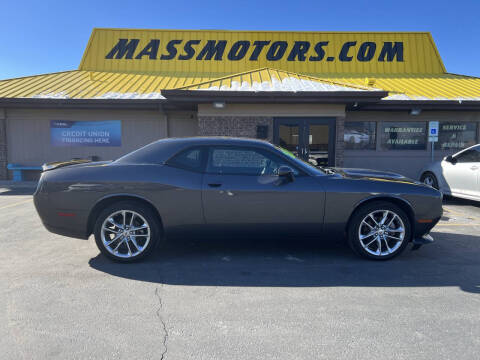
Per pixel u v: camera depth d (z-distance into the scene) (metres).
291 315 2.82
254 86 10.02
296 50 14.91
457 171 7.64
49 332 2.54
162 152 4.07
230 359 2.25
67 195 3.89
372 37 15.18
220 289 3.31
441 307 2.97
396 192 4.03
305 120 10.22
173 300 3.07
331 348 2.37
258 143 4.15
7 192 9.55
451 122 11.59
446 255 4.35
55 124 11.75
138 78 13.34
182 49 14.98
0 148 11.62
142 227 3.95
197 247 4.61
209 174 3.98
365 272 3.76
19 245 4.66
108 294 3.18
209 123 10.27
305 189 3.95
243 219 3.96
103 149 11.95
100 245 3.91
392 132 11.70
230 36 15.20
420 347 2.39
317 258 4.20
